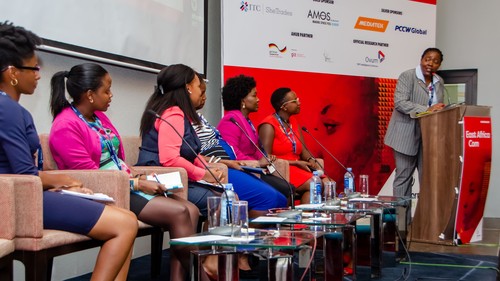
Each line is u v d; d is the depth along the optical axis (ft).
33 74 8.09
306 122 21.03
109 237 7.88
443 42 26.94
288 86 20.39
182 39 16.34
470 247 17.02
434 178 17.58
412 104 19.04
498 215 26.32
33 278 7.41
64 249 7.75
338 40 21.67
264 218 9.87
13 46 7.88
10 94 8.02
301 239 7.43
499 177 26.30
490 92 26.45
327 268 9.37
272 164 13.97
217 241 7.14
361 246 13.38
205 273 7.21
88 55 12.61
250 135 15.14
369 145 22.57
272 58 19.93
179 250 9.14
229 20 18.97
